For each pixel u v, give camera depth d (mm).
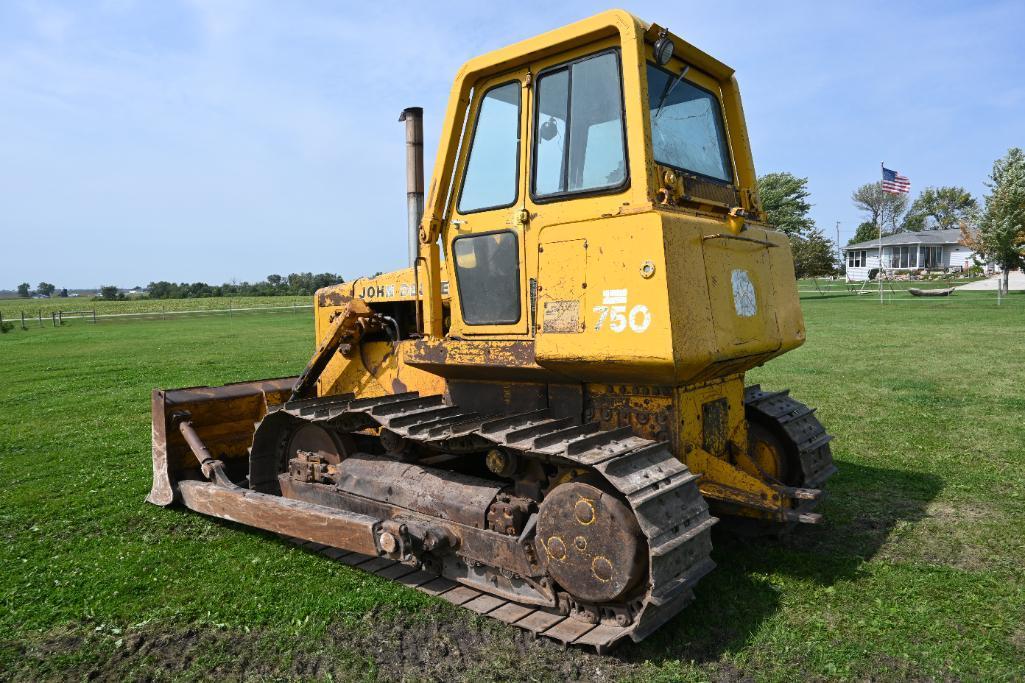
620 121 3846
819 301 37188
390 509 4641
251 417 6633
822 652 3576
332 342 5641
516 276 4215
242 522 5203
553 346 3910
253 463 5645
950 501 5777
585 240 3812
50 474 7219
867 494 6000
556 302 3920
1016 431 7895
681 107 4512
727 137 5031
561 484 3787
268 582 4551
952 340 16844
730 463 4668
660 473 3586
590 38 3953
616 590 3500
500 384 4684
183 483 5809
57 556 5066
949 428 8117
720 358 3854
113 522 5758
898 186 34750
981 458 6938
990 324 20781
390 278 5531
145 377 14734
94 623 4078
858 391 10516
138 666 3617
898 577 4406
